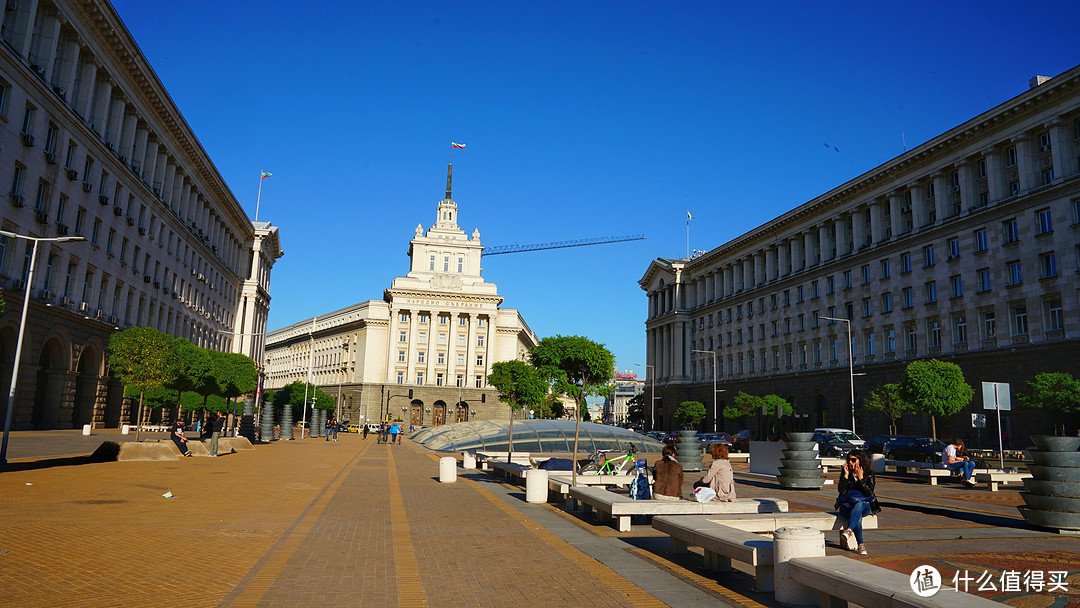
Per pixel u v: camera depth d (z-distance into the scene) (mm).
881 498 18719
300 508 14133
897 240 55062
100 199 43562
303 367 139500
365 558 9172
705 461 39969
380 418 105062
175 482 18547
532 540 10836
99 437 38344
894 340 55156
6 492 14875
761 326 75750
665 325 98312
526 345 145500
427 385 106250
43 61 36812
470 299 109750
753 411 61969
